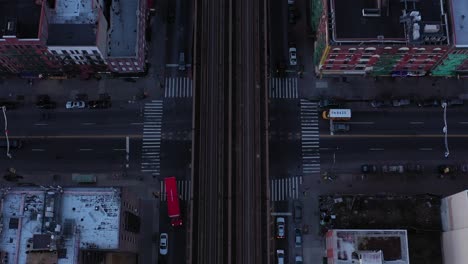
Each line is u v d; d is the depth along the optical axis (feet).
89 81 545.44
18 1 476.95
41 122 534.37
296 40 553.64
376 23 460.96
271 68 545.85
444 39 464.24
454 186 515.09
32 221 413.18
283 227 501.15
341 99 536.42
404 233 442.50
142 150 526.16
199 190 498.28
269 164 520.42
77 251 405.18
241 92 523.29
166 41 554.05
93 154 526.16
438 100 532.32
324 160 522.47
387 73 536.01
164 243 497.05
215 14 540.93
